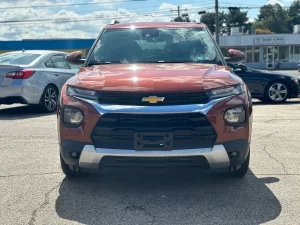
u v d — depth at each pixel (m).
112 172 4.24
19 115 10.15
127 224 3.74
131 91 4.19
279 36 54.22
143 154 4.08
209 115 4.13
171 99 4.17
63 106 4.40
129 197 4.41
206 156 4.13
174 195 4.46
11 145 6.78
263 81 12.58
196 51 5.67
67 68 11.43
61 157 4.70
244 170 4.85
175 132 4.09
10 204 4.24
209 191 4.57
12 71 9.69
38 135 7.54
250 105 4.48
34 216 3.94
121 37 5.94
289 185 4.71
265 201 4.26
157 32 5.98
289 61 54.50
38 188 4.71
